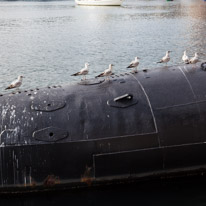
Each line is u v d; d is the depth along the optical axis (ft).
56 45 167.12
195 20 262.06
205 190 42.34
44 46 164.86
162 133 41.81
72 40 181.47
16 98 45.01
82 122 41.73
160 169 42.24
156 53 146.61
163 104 43.47
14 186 40.50
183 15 302.66
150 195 41.73
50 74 113.70
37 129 41.19
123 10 367.45
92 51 152.35
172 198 41.34
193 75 46.91
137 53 147.13
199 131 42.52
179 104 43.50
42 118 42.14
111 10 369.91
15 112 42.83
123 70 119.24
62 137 40.52
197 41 171.94
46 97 44.80
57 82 104.42
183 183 43.37
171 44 165.68
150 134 41.57
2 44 169.58
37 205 40.50
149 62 131.75
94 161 40.63
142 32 206.39
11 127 41.52
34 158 40.09
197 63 50.29
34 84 101.86
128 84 46.37
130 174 41.65
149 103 43.57
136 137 41.32
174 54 143.84
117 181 41.68
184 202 40.93
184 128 42.32
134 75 48.39
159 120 42.24
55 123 41.63
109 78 48.65
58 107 43.19
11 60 133.90
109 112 42.65
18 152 40.11
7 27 233.55
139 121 42.04
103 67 123.24
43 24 251.80
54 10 380.99
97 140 40.70
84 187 41.37
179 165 42.57
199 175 43.65
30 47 162.20
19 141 40.45
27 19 285.43
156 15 306.76
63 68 122.01
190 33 197.77
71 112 42.68
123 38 186.09
